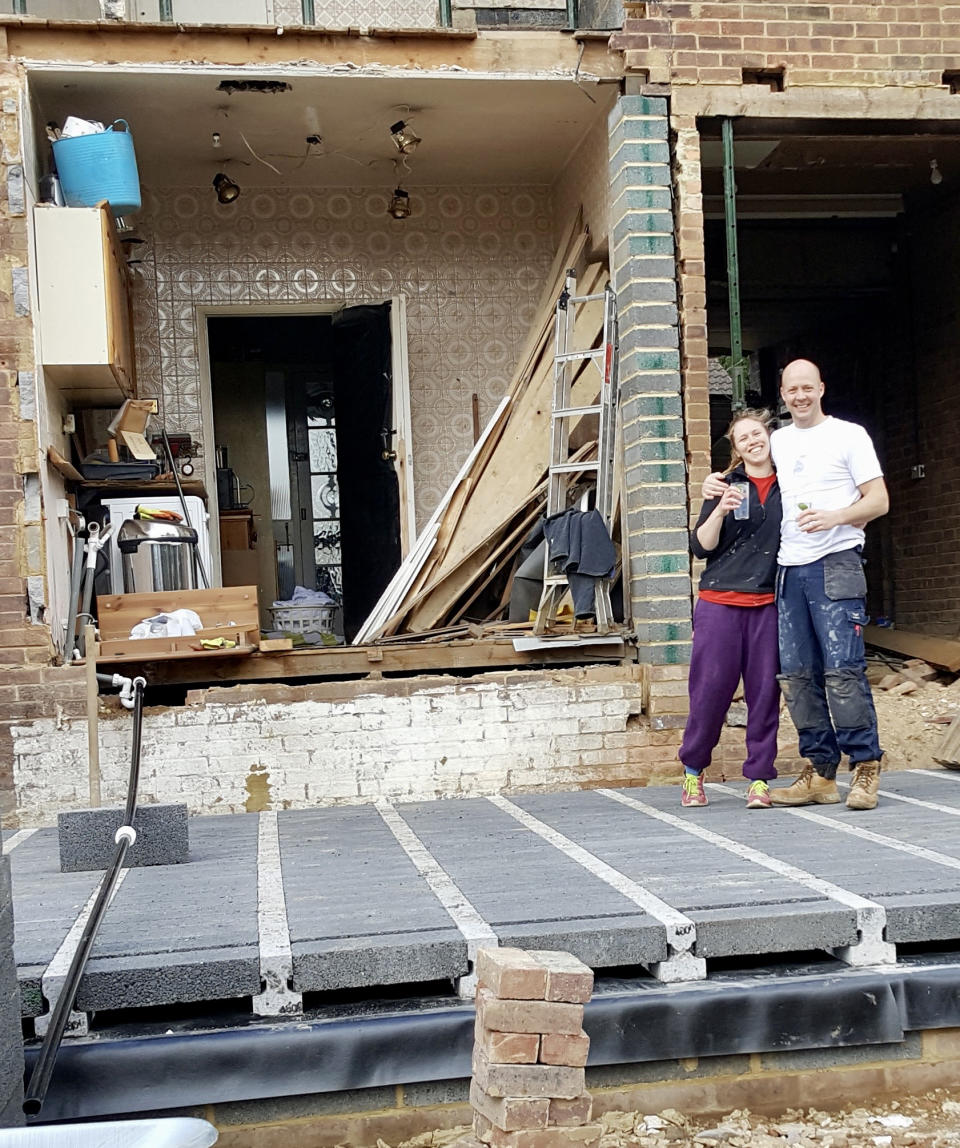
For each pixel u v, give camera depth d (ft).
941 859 14.73
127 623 22.33
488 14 26.40
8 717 21.30
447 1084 11.91
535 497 26.20
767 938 12.47
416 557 26.45
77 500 25.54
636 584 23.52
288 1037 11.55
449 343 30.48
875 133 24.73
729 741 23.11
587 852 15.78
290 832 18.47
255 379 37.88
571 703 22.98
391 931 12.23
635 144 23.34
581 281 27.12
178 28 22.40
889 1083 12.66
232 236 29.66
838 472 17.98
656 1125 12.01
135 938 12.31
